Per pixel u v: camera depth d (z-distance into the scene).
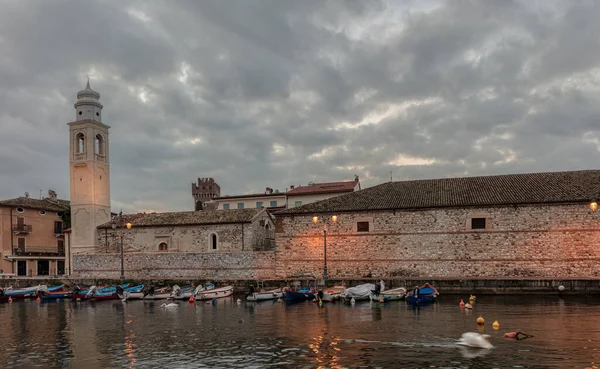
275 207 87.44
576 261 45.12
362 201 54.56
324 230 48.97
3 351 23.89
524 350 20.83
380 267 51.44
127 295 48.50
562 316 29.88
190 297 45.31
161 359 21.25
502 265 47.38
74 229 72.62
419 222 50.53
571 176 50.97
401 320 29.78
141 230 66.75
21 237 78.69
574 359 19.16
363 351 21.52
